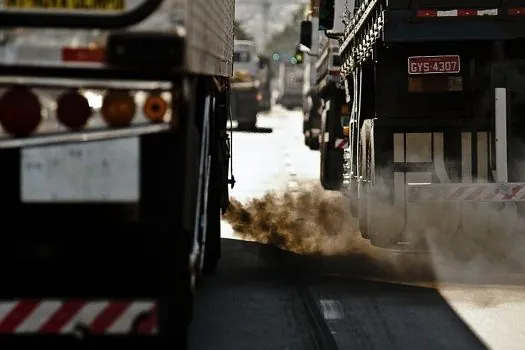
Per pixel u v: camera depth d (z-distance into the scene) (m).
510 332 18.02
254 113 97.12
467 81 25.78
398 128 25.86
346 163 36.47
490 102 25.30
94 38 11.84
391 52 25.89
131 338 12.16
